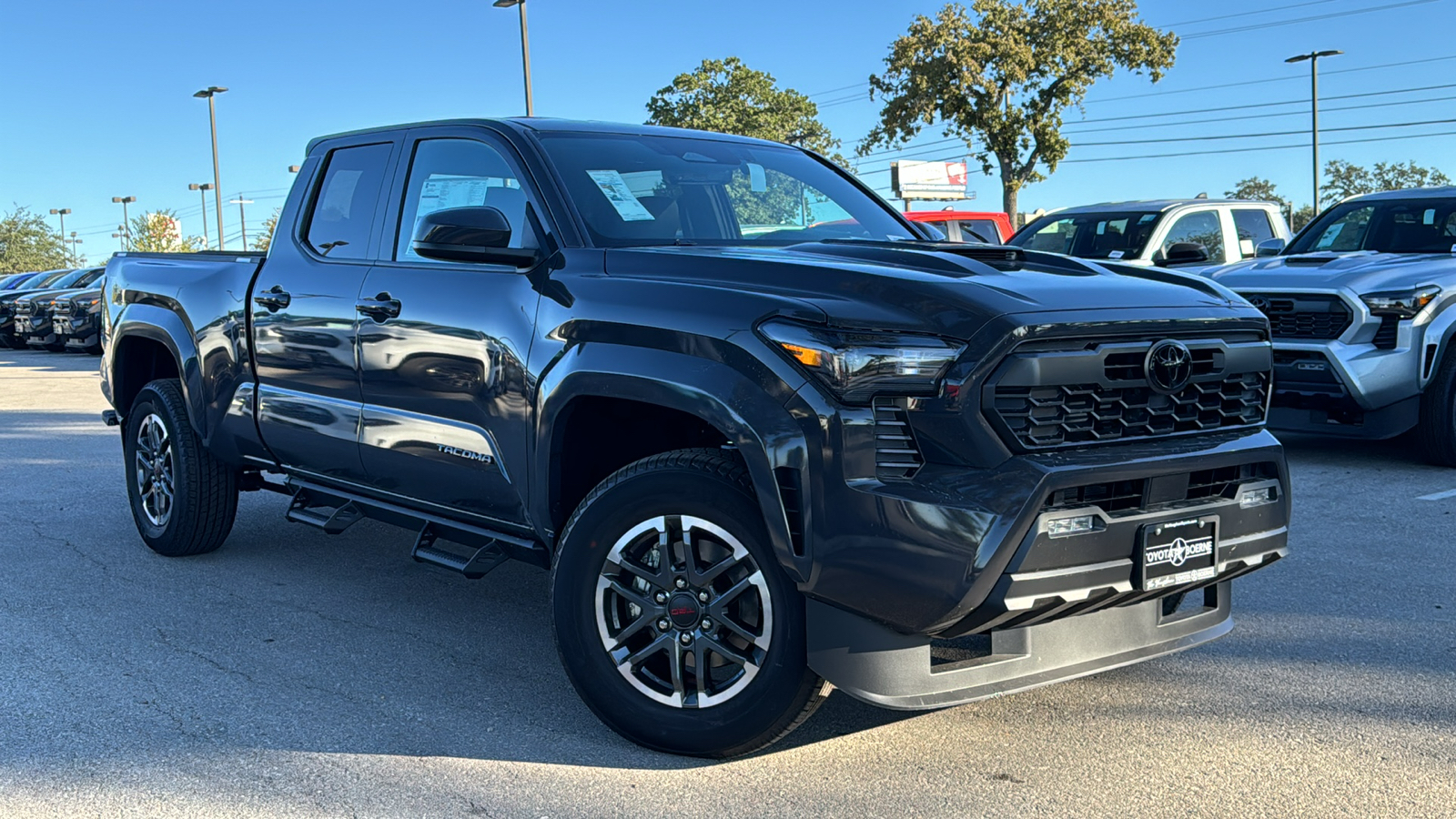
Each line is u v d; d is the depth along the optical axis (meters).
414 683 3.89
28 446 9.59
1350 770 3.16
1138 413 3.12
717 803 3.00
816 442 2.91
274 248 4.84
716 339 3.09
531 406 3.57
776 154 4.68
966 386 2.85
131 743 3.41
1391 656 4.06
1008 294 3.00
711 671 3.28
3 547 5.86
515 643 4.32
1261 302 7.78
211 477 5.37
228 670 4.03
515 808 2.98
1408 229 8.59
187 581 5.19
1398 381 7.32
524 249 3.74
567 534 3.38
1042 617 3.03
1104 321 3.00
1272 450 3.33
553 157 3.96
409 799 3.03
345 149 4.70
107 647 4.28
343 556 5.64
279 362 4.66
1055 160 46.50
